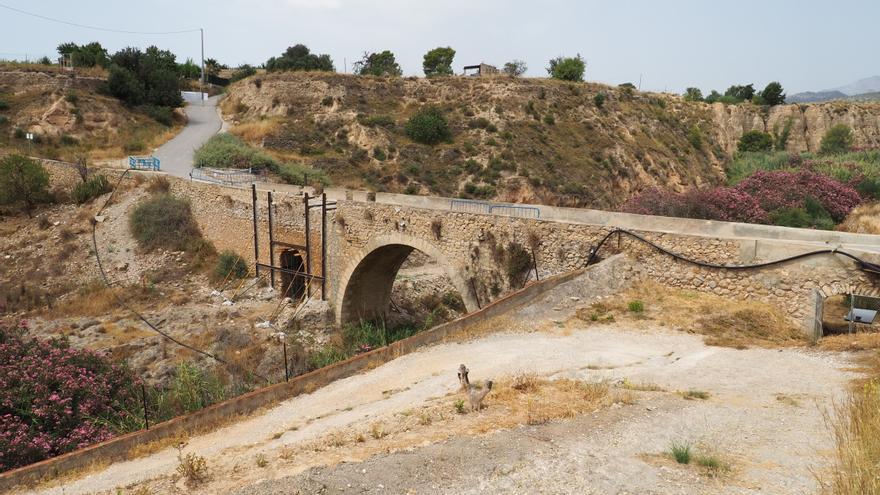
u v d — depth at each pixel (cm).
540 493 748
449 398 1204
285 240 2994
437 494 764
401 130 5834
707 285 1684
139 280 3219
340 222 2698
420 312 3123
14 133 4862
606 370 1315
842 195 3422
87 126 5231
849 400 968
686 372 1279
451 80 6675
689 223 1775
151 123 5678
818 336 1461
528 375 1279
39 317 2795
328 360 2266
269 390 1525
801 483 730
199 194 3547
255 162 4238
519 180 5150
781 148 8150
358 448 987
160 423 1435
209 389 1888
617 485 755
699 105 8306
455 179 5212
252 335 2558
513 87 6500
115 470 1200
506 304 1823
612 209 5147
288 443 1122
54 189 4209
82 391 1669
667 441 898
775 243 1561
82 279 3266
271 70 7931
